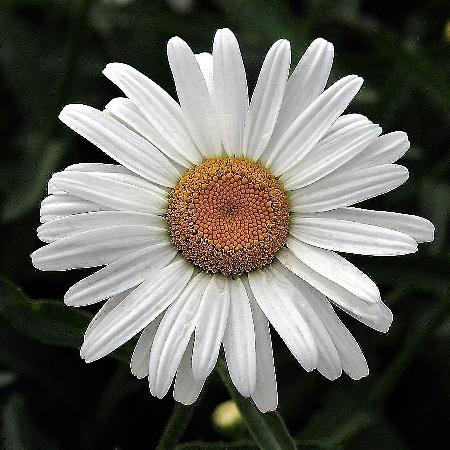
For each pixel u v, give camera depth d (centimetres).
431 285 27
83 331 26
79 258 24
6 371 30
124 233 25
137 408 31
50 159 30
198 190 25
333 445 27
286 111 25
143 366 25
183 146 25
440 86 30
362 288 24
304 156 25
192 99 25
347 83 25
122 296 25
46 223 25
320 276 25
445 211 31
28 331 26
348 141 25
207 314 25
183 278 25
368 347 31
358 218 25
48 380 30
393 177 25
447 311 28
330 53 25
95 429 31
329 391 30
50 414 31
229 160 26
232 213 25
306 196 25
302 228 25
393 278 28
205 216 25
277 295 25
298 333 24
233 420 28
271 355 25
